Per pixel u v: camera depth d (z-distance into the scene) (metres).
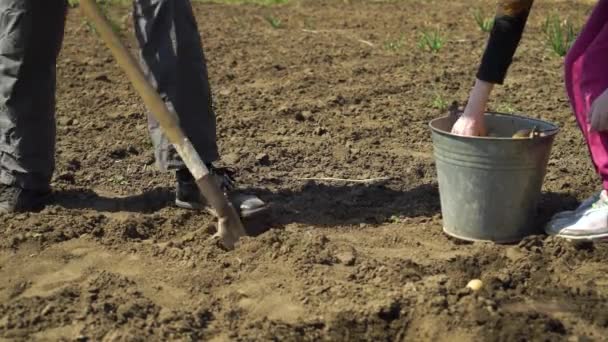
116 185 4.49
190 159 3.67
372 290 3.29
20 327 3.08
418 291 3.24
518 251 3.61
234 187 4.15
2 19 3.80
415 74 6.79
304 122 5.59
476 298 3.15
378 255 3.63
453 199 3.70
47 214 3.99
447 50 7.61
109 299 3.24
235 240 3.69
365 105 5.94
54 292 3.28
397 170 4.71
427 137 5.31
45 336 3.03
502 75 3.54
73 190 4.36
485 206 3.63
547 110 5.81
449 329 3.05
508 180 3.56
